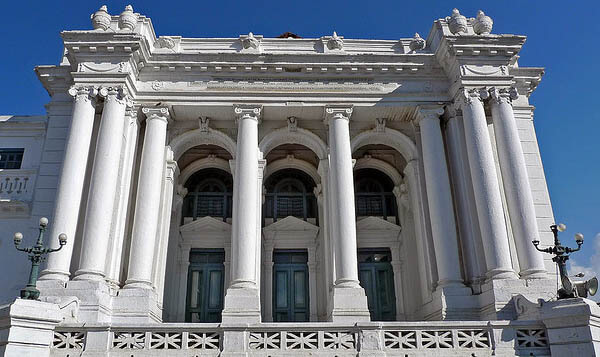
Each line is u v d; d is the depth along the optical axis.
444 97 19.16
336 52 19.81
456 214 18.03
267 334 12.37
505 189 16.97
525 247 15.91
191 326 12.27
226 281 20.59
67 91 19.39
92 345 11.89
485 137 17.22
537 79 20.28
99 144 16.64
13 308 11.06
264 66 18.94
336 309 15.58
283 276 21.16
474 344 12.30
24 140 20.58
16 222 18.48
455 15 19.27
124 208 17.14
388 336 12.40
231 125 19.81
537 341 12.24
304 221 21.80
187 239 21.33
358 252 21.59
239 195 17.30
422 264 18.72
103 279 15.32
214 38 20.05
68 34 17.58
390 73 19.30
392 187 23.05
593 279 12.53
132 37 17.66
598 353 11.34
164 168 18.91
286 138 19.89
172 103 18.61
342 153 18.08
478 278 16.45
